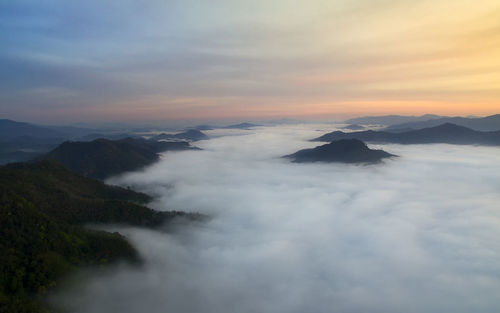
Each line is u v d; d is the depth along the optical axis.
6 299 46.84
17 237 58.66
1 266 51.38
